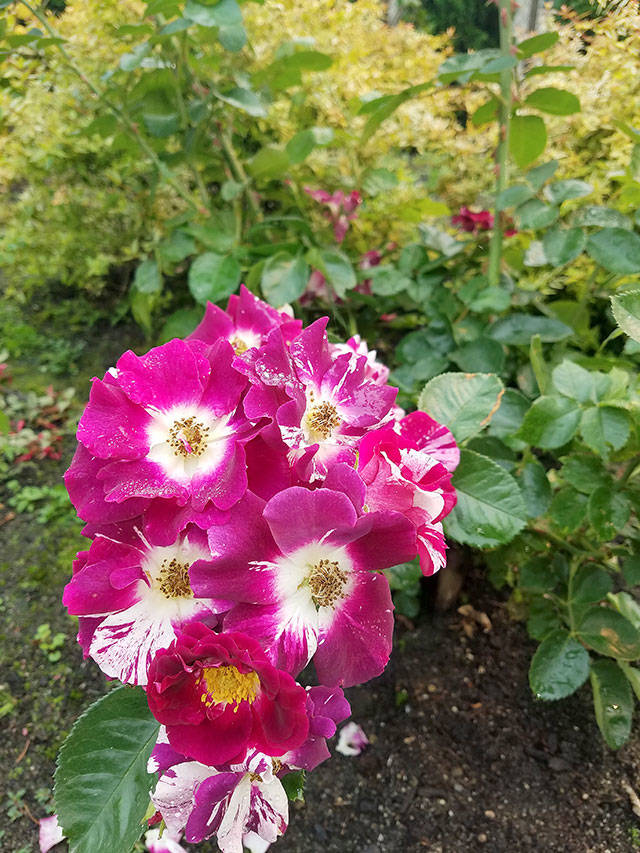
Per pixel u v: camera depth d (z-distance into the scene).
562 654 0.39
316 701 0.24
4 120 0.70
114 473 0.24
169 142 0.69
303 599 0.24
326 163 0.62
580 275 0.55
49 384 0.75
